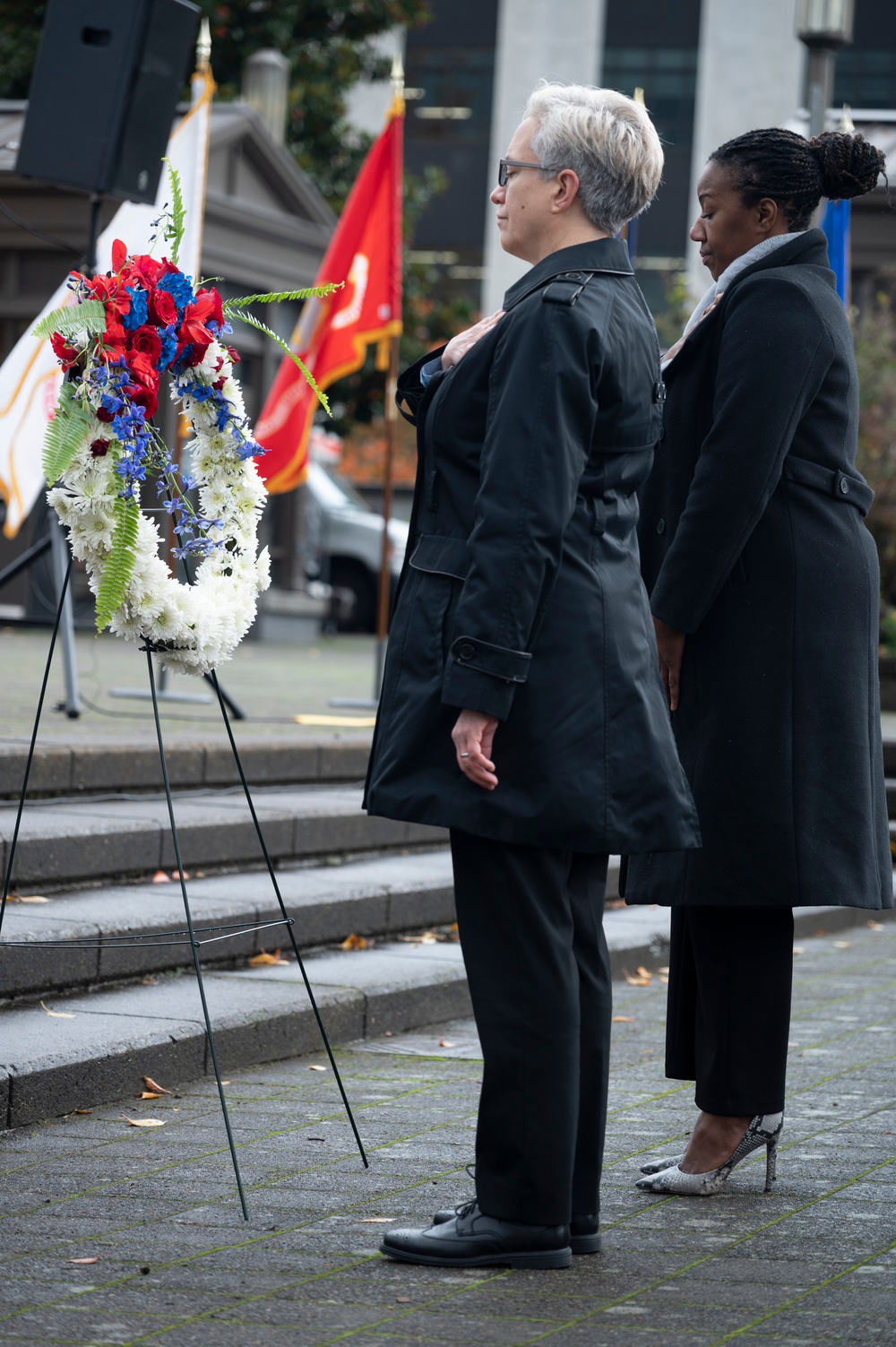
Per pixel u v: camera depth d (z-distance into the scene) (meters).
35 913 5.40
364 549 23.45
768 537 3.73
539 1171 3.22
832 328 3.74
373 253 10.97
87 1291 3.08
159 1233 3.44
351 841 7.34
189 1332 2.89
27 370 8.27
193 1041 4.77
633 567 3.33
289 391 10.98
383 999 5.55
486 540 3.07
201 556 4.04
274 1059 5.08
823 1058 5.28
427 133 33.22
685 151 31.80
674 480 3.91
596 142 3.30
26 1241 3.36
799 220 3.88
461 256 33.19
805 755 3.70
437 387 3.31
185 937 4.01
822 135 3.94
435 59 33.09
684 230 31.64
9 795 6.57
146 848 6.25
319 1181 3.83
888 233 15.18
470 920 3.25
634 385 3.25
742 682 3.71
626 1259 3.34
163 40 8.16
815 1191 3.85
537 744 3.13
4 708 8.77
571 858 3.30
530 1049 3.20
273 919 5.95
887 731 10.61
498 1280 3.19
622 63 32.19
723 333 3.76
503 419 3.10
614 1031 5.74
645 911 7.67
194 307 3.93
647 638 3.31
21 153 8.12
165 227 4.04
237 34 21.14
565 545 3.19
